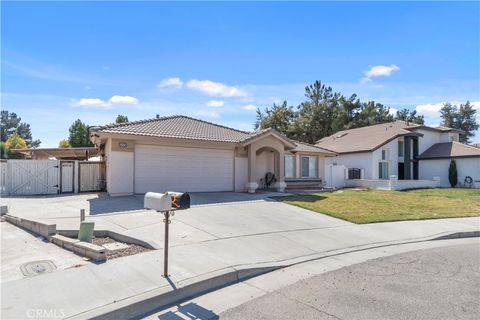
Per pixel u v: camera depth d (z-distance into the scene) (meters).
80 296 4.91
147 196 5.86
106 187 17.56
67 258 6.89
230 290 5.73
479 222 12.96
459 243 9.87
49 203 13.58
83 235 7.66
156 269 6.14
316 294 5.51
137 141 15.92
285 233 9.79
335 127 46.25
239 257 7.23
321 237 9.67
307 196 17.80
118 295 4.96
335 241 9.35
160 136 15.94
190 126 19.59
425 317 4.66
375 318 4.62
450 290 5.73
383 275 6.55
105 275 5.77
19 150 24.83
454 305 5.09
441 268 7.07
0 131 82.94
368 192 21.83
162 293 5.09
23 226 9.87
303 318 4.60
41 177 17.22
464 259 7.84
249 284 6.04
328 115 48.03
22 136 85.25
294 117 50.00
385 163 29.91
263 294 5.52
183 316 4.70
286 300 5.25
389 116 51.81
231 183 18.97
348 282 6.12
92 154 27.78
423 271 6.85
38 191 17.14
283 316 4.66
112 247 7.76
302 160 24.27
